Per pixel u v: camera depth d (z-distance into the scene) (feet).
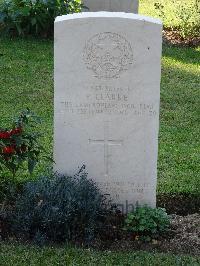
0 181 10.24
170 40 18.07
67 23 9.07
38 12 17.28
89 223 9.12
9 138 9.23
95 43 9.15
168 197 10.34
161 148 11.76
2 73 15.02
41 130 12.21
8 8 17.29
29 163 9.37
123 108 9.39
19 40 17.12
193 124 12.87
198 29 18.34
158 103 9.36
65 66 9.23
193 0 21.56
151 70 9.24
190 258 8.70
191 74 15.56
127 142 9.53
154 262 8.58
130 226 9.39
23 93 14.03
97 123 9.46
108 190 9.73
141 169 9.63
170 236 9.34
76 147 9.56
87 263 8.57
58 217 8.97
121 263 8.57
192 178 10.77
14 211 9.46
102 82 9.29
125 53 9.18
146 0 22.07
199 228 9.50
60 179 9.43
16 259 8.59
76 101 9.37
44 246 8.89
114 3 16.71
